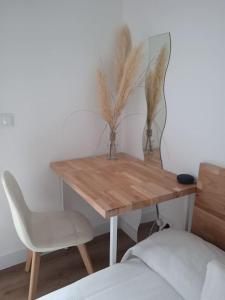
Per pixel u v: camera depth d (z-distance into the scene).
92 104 2.13
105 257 2.11
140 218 2.15
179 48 1.63
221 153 1.44
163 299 1.08
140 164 2.01
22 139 1.89
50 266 1.99
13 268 1.98
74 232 1.64
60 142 2.06
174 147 1.76
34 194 2.03
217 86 1.42
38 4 1.76
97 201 1.35
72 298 1.10
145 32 1.91
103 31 2.06
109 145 2.28
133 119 2.18
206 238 1.49
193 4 1.50
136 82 2.03
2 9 1.65
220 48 1.38
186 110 1.63
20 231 1.45
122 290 1.13
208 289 0.97
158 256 1.24
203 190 1.49
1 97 1.75
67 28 1.90
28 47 1.78
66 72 1.97
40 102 1.90
